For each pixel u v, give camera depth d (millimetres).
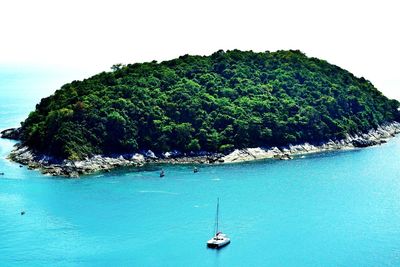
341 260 197625
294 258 199250
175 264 195000
